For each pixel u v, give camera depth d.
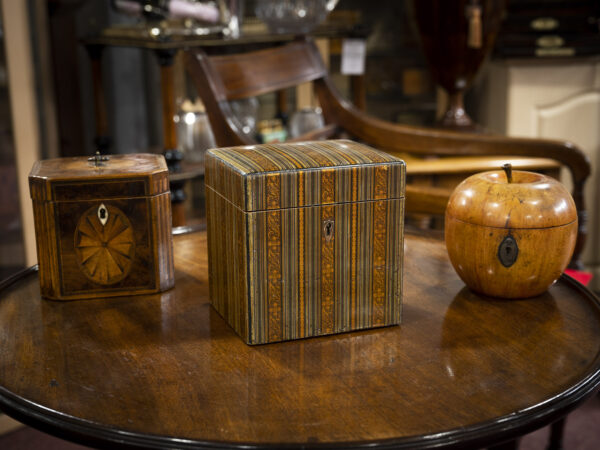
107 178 1.01
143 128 2.63
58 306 1.03
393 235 0.92
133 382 0.80
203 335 0.93
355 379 0.81
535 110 2.81
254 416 0.73
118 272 1.05
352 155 0.91
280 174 0.85
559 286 1.10
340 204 0.88
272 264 0.87
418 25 2.51
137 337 0.92
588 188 2.90
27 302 1.05
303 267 0.89
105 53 2.42
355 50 2.38
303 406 0.75
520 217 0.97
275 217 0.86
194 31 2.14
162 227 1.06
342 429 0.70
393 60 2.96
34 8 2.24
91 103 2.43
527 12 2.73
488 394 0.77
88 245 1.03
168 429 0.71
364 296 0.93
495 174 1.08
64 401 0.76
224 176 0.90
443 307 1.01
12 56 2.16
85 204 1.02
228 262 0.92
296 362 0.85
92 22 2.37
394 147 2.05
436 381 0.80
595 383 0.80
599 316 0.98
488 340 0.91
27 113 2.23
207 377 0.81
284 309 0.89
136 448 0.69
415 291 1.08
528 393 0.77
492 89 2.94
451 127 2.62
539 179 1.04
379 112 3.01
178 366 0.84
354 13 2.78
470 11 2.39
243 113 2.40
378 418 0.72
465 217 1.00
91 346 0.90
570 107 2.81
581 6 2.74
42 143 2.33
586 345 0.89
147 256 1.06
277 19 2.23
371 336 0.92
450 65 2.52
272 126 2.47
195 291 1.09
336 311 0.92
